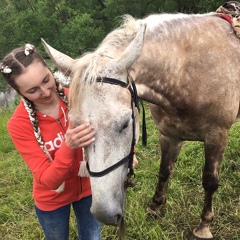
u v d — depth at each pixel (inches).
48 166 60.5
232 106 83.7
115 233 100.0
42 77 56.5
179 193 112.2
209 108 80.4
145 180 120.2
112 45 63.4
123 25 68.7
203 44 77.9
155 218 104.6
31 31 426.0
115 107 55.1
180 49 74.7
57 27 427.5
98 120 54.2
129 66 57.4
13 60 55.3
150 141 149.3
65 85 69.4
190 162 127.6
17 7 493.4
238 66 83.7
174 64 73.4
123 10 360.5
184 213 103.5
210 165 89.0
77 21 376.2
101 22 412.2
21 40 468.8
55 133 63.0
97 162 55.3
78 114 54.5
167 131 90.4
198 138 89.0
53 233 71.5
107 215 56.2
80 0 437.1
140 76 68.9
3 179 149.6
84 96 54.3
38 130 61.0
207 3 323.6
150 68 69.8
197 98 78.7
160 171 101.3
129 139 59.4
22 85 56.2
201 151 133.6
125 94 57.7
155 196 104.7
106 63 57.4
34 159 61.3
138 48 56.5
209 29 80.6
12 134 61.6
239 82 84.6
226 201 107.5
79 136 53.2
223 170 119.6
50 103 61.9
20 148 62.0
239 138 134.7
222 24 85.0
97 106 54.4
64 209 69.9
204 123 83.0
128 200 111.8
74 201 70.8
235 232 95.2
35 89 57.2
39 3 444.8
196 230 94.3
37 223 111.7
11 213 119.0
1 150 190.2
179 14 81.8
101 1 430.0
